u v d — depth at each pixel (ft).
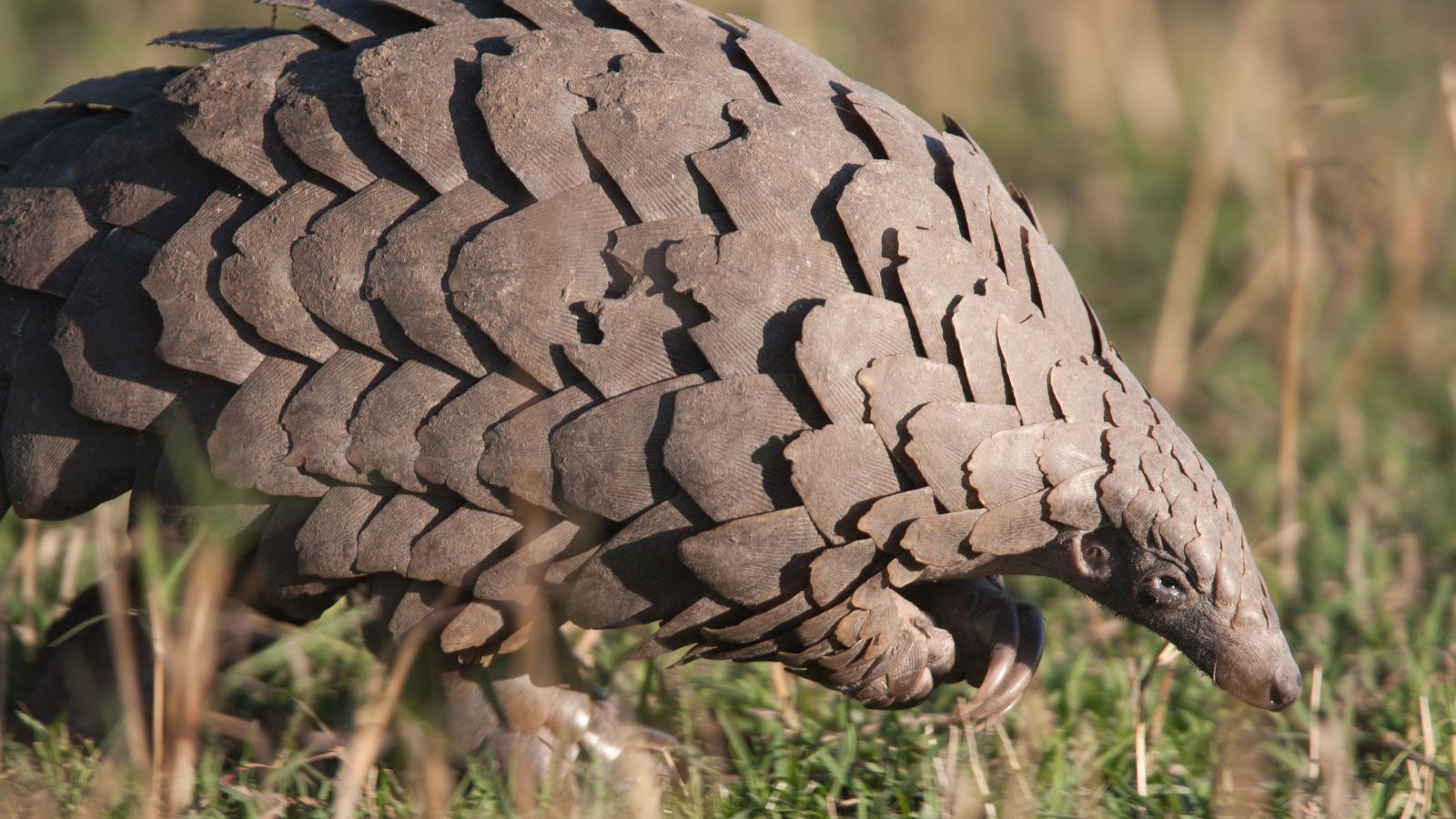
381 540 28.63
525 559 28.55
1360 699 38.86
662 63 29.76
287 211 28.91
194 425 29.09
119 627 31.78
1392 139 71.77
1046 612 43.60
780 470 27.89
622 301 28.07
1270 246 65.92
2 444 30.45
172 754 31.63
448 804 31.14
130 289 29.40
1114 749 35.37
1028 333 29.22
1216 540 29.73
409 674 32.32
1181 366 58.75
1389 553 46.78
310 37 31.17
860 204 28.78
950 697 38.34
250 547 30.40
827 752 34.86
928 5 84.07
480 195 28.63
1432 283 64.03
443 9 31.09
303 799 32.12
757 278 28.12
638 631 40.45
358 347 28.55
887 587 29.50
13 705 36.68
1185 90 79.61
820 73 31.19
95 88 32.27
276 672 38.47
